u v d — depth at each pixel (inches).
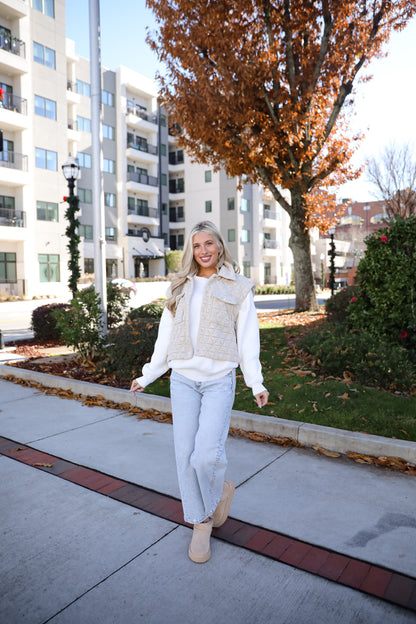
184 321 88.4
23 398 214.2
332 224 565.0
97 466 133.6
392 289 219.9
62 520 103.3
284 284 1909.4
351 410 164.4
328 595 77.3
